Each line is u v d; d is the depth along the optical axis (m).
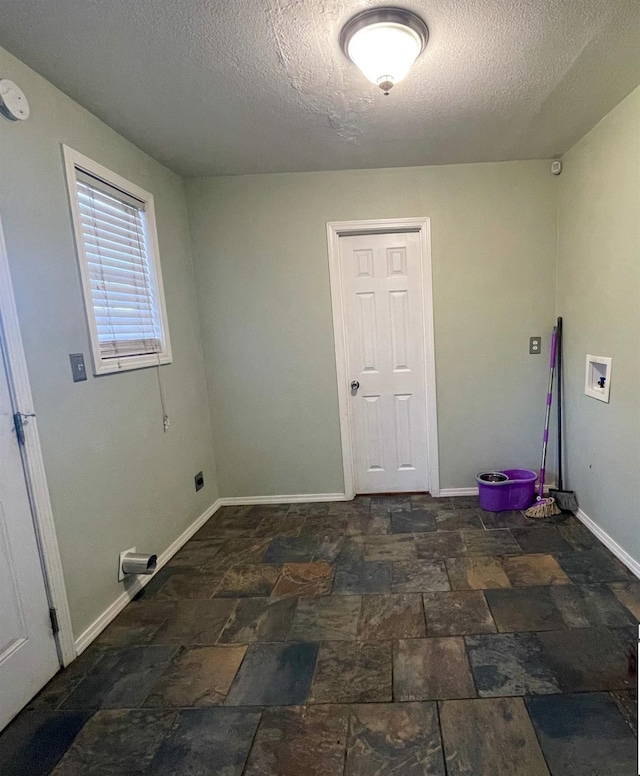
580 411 2.61
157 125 2.11
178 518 2.62
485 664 1.53
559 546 2.34
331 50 1.57
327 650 1.66
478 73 1.77
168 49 1.54
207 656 1.67
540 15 1.43
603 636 1.64
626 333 2.09
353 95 1.90
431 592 1.98
